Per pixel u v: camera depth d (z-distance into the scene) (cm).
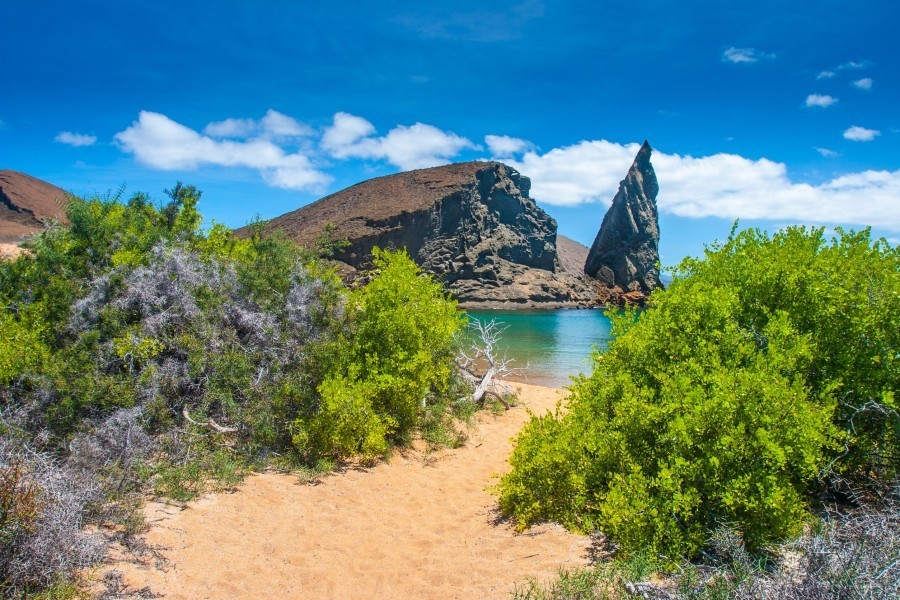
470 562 522
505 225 10275
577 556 495
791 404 435
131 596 420
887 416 482
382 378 878
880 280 534
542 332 4325
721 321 562
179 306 821
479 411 1259
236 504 632
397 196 9900
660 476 461
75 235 934
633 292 10369
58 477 468
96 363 723
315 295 993
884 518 383
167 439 702
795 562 407
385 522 640
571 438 583
